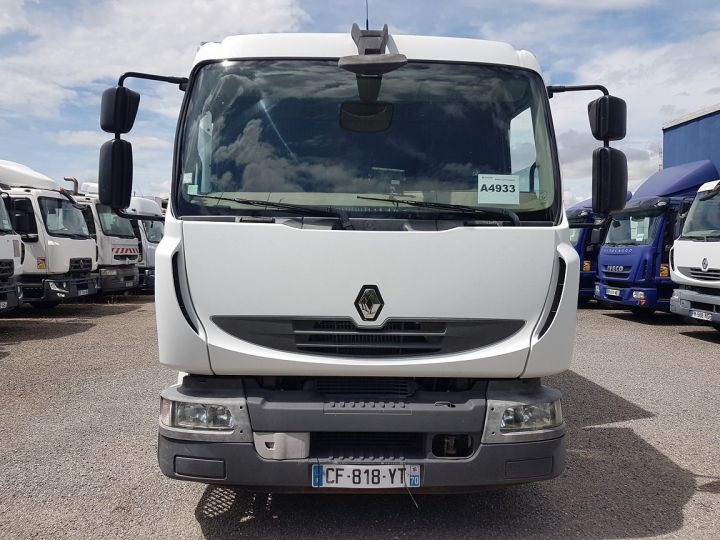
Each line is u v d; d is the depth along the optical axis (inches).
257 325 132.0
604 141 149.9
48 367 326.0
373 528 146.3
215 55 148.2
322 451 131.9
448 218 136.6
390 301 131.3
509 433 130.6
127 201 143.9
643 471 184.4
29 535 143.6
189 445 130.8
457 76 147.3
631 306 525.0
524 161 143.6
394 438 132.2
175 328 131.6
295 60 147.0
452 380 137.4
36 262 522.9
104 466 186.7
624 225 546.9
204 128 143.1
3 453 197.3
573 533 144.3
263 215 135.3
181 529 146.6
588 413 245.8
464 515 153.6
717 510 157.4
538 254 134.6
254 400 130.0
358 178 140.3
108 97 143.4
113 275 655.8
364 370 130.7
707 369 328.5
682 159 587.2
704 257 403.2
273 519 151.3
